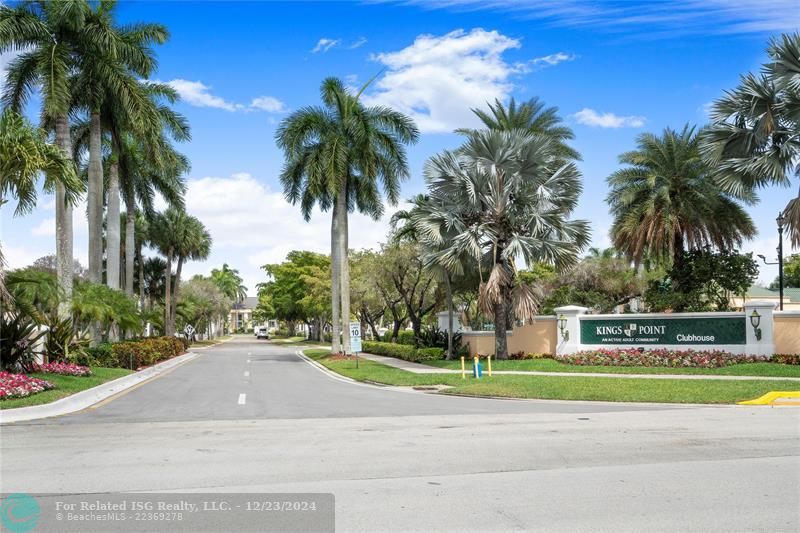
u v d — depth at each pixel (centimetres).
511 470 857
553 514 655
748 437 1111
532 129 3572
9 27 2528
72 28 2694
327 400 1800
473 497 720
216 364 3644
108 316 2761
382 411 1541
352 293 5012
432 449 1010
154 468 876
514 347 3175
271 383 2400
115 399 1822
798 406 1612
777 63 2103
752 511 663
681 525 619
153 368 3081
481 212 2986
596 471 848
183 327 7788
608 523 625
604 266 4656
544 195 2867
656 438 1106
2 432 1215
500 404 1702
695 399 1697
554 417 1412
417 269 4056
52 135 2898
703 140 2308
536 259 2853
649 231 2998
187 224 5566
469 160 2927
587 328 2884
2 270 1831
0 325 1942
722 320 2614
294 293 7775
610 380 2159
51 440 1115
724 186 2258
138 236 5406
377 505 690
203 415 1471
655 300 3194
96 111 2967
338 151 3609
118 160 3578
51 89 2477
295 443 1072
